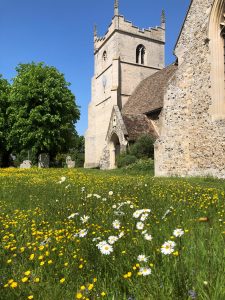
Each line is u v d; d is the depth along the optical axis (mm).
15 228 4934
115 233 4094
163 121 19141
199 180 14234
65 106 33938
